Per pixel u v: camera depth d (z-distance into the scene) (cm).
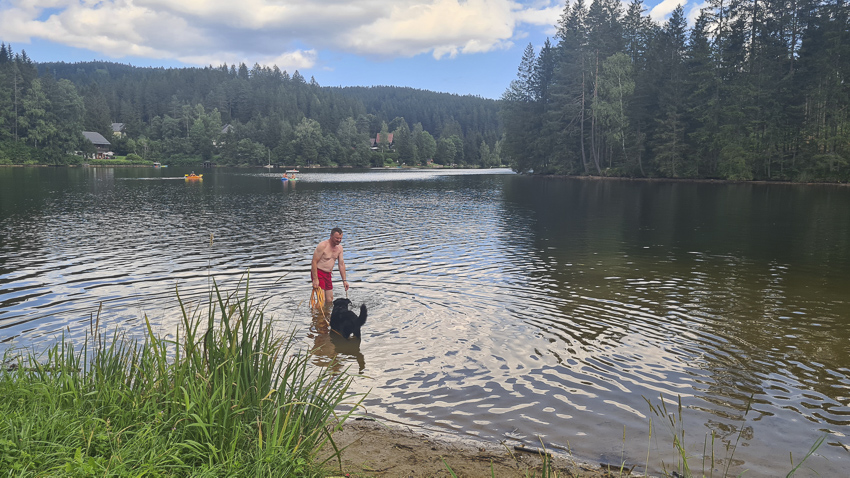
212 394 351
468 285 1048
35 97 9744
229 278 1070
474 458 426
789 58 5291
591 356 663
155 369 396
